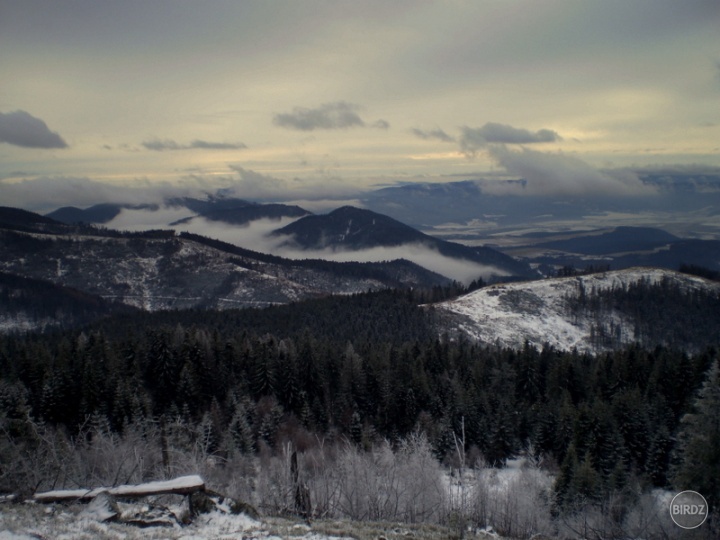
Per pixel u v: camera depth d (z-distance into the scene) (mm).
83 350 77312
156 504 20047
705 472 31469
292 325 123812
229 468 44406
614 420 56094
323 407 71250
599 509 37250
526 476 45062
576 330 139750
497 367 81812
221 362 78562
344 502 37062
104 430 54531
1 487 24859
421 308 138625
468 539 24062
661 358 78188
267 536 18641
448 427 59000
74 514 18828
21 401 50531
